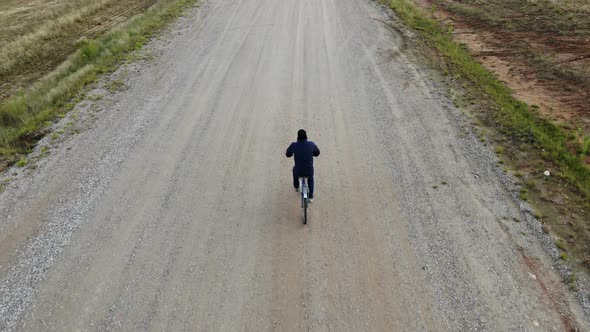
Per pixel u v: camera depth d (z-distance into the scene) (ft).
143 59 50.78
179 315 19.74
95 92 42.63
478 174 28.76
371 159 30.99
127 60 50.44
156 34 59.52
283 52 51.90
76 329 19.20
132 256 23.06
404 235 24.03
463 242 23.34
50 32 76.02
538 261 21.93
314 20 63.82
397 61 48.44
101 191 28.25
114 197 27.66
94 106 39.88
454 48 54.13
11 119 40.52
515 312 19.38
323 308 19.90
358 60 48.98
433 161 30.37
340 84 43.21
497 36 59.52
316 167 30.27
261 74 46.01
